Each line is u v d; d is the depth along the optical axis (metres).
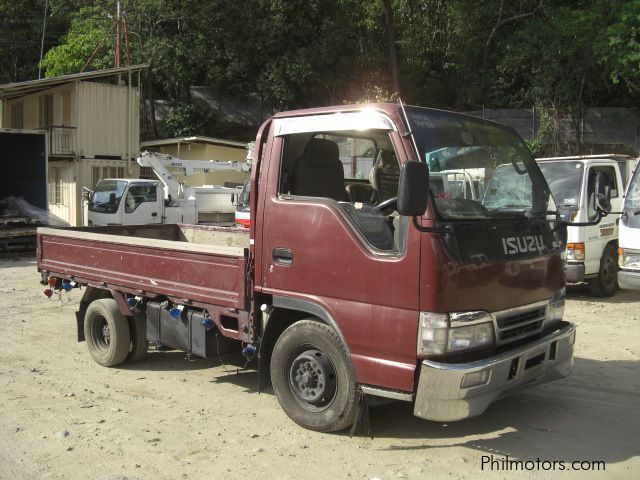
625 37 22.03
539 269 4.72
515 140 5.26
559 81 25.86
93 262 6.94
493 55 29.81
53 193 24.41
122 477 4.16
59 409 5.46
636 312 9.36
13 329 8.52
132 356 6.84
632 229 8.25
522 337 4.60
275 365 5.00
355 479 4.10
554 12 26.59
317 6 29.03
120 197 17.84
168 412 5.39
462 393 4.02
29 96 25.77
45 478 4.16
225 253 5.30
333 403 4.67
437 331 4.07
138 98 25.44
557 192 10.29
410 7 30.58
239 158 29.17
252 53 30.05
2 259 17.20
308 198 4.78
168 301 6.12
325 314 4.62
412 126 4.42
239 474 4.19
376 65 30.83
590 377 6.26
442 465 4.29
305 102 31.72
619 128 26.83
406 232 4.19
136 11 29.58
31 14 36.38
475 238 4.27
